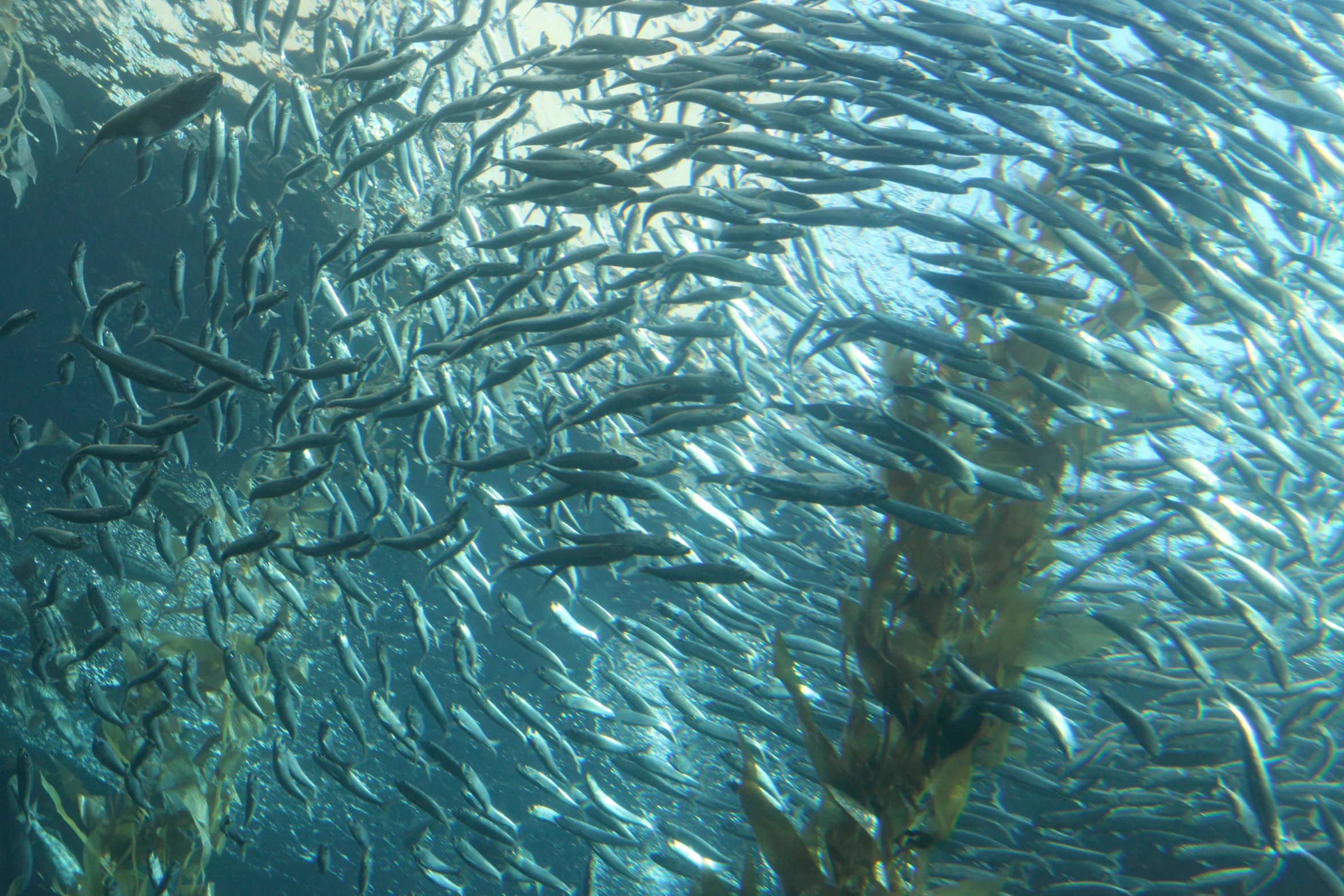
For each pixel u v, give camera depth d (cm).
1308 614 177
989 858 239
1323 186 187
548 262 230
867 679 140
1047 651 147
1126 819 241
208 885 231
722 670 237
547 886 229
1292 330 186
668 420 177
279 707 207
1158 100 181
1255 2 177
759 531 247
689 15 213
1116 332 187
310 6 399
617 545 172
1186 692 230
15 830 289
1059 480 162
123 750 231
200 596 415
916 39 176
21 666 404
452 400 211
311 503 287
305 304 203
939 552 147
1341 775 265
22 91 299
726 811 239
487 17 212
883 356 179
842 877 129
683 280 193
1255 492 193
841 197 243
